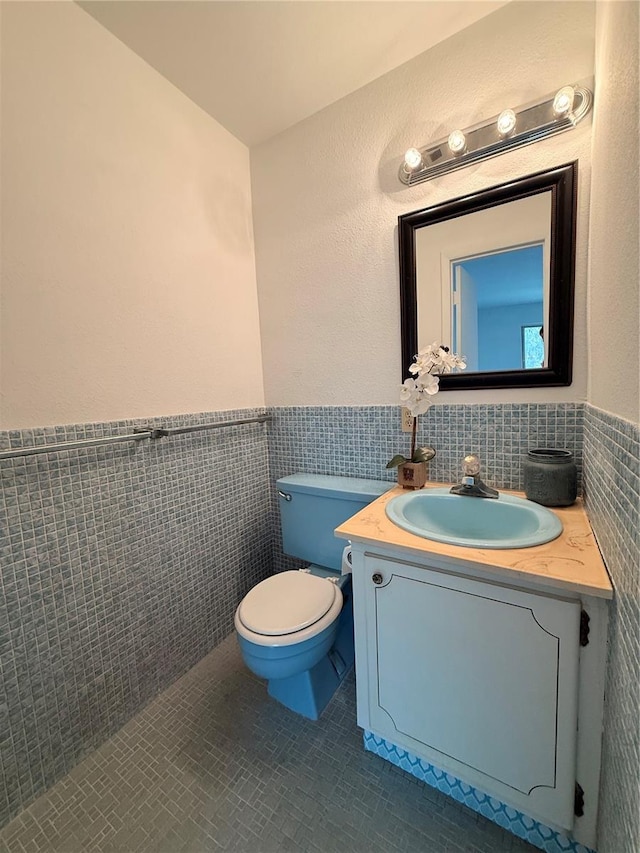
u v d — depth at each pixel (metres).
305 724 1.18
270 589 1.29
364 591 0.99
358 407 1.56
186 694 1.32
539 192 1.11
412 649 0.93
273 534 1.86
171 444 1.37
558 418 1.17
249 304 1.72
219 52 1.22
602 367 0.85
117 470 1.19
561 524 0.93
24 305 0.96
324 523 1.47
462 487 1.20
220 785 1.00
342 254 1.52
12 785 0.94
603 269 0.84
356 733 1.15
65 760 1.04
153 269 1.29
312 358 1.65
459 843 0.86
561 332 1.12
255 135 1.62
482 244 1.22
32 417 0.98
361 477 1.58
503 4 1.11
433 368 1.28
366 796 0.96
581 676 0.73
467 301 1.26
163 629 1.34
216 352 1.55
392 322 1.44
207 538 1.52
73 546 1.07
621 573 0.61
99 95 1.11
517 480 1.25
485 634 0.83
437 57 1.24
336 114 1.46
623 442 0.61
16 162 0.93
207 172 1.49
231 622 1.64
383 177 1.39
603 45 0.84
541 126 1.09
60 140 1.02
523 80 1.12
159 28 1.12
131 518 1.23
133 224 1.22
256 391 1.77
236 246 1.64
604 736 0.71
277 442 1.80
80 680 1.08
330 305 1.57
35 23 0.96
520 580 0.76
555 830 0.81
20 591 0.95
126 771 1.05
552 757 0.78
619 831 0.58
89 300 1.10
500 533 1.11
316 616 1.14
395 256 1.40
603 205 0.84
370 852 0.84
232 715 1.23
